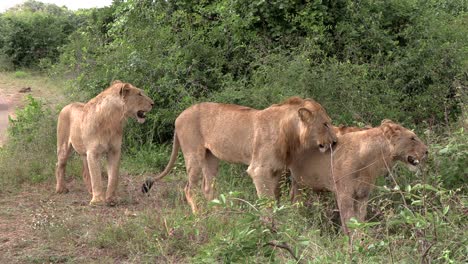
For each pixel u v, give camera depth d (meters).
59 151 12.34
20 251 8.80
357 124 11.73
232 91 13.07
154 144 14.54
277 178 9.73
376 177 8.92
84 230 9.55
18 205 11.34
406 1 16.03
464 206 7.49
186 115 10.67
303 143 9.23
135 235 9.06
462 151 9.28
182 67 14.69
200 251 7.39
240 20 14.79
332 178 9.17
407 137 8.69
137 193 12.00
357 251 6.68
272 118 9.59
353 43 14.33
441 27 16.08
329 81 12.30
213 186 10.47
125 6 18.72
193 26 16.08
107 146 11.26
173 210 10.06
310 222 8.98
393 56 14.56
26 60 36.38
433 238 6.51
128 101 11.17
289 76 12.45
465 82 13.30
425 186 6.96
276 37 14.84
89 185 12.23
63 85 21.17
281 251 7.23
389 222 6.89
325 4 14.91
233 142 9.98
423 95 13.66
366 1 15.50
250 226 6.65
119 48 16.12
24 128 16.42
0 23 38.59
